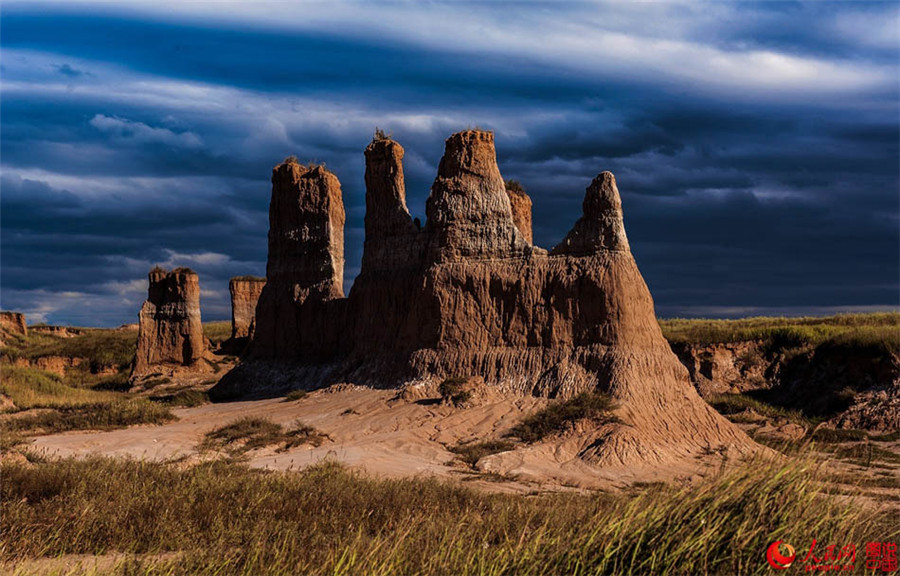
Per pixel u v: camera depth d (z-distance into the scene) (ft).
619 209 110.52
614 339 104.83
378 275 132.26
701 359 170.71
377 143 136.56
